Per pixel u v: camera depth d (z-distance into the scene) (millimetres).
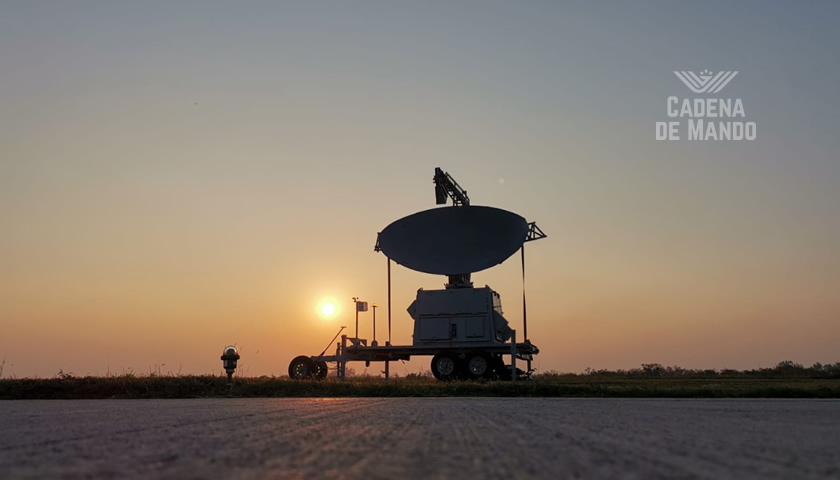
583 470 4988
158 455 5820
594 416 10688
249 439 7062
